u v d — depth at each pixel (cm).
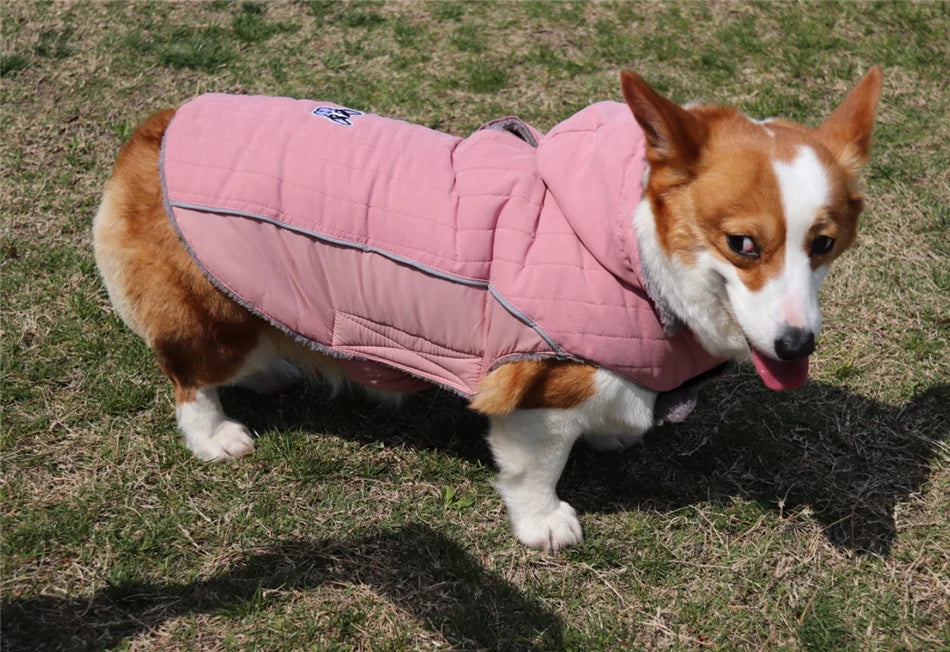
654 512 137
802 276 112
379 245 121
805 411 146
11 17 191
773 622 127
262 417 144
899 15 207
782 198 110
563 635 126
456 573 130
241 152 123
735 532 135
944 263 161
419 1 207
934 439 143
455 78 188
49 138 172
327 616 126
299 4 203
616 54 195
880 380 149
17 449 137
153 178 125
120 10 196
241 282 123
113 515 133
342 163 122
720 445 143
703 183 112
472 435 144
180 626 124
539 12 205
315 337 126
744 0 211
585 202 117
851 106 118
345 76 187
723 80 191
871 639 126
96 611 125
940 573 131
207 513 134
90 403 142
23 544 129
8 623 123
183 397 136
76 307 151
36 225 160
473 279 119
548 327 118
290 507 135
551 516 134
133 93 181
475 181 121
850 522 136
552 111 183
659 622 127
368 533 133
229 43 191
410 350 125
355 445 142
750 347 117
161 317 128
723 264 113
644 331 119
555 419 125
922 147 179
